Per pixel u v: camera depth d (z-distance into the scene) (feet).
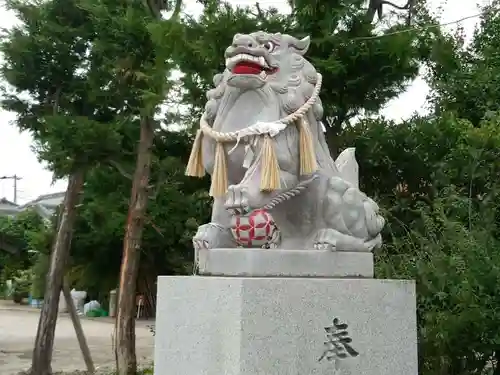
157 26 21.59
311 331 9.41
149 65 23.38
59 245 30.27
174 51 21.99
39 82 29.45
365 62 23.36
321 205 10.57
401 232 23.31
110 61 24.86
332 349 9.52
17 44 28.19
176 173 27.37
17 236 53.52
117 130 25.99
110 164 27.66
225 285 9.27
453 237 15.57
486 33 30.42
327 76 23.21
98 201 31.81
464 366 15.38
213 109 10.68
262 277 9.49
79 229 37.14
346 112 25.52
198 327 9.60
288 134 10.15
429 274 14.82
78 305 73.82
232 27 22.13
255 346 9.01
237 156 10.12
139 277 48.24
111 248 38.24
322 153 11.00
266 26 23.02
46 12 28.78
